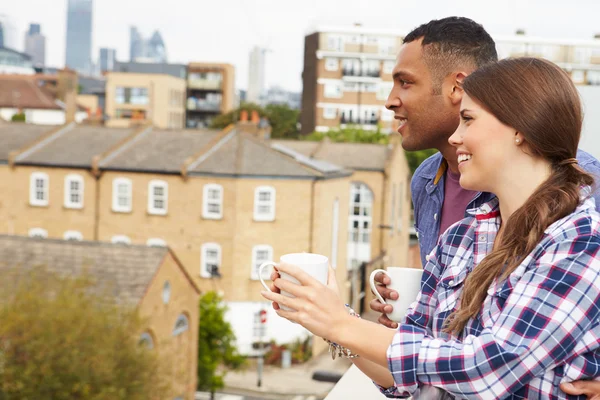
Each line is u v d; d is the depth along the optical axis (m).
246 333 31.36
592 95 3.96
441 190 2.43
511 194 1.48
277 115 81.06
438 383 1.39
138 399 21.02
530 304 1.36
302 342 32.31
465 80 1.51
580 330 1.34
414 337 1.43
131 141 32.97
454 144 1.53
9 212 33.00
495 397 1.35
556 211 1.41
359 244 39.50
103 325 20.91
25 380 19.86
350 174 34.88
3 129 34.94
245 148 31.70
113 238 32.19
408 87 2.41
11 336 20.41
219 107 88.88
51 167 32.53
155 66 87.75
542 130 1.41
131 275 22.45
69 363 20.36
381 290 2.24
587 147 3.97
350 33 71.50
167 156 32.06
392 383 1.73
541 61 1.45
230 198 30.98
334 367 31.88
